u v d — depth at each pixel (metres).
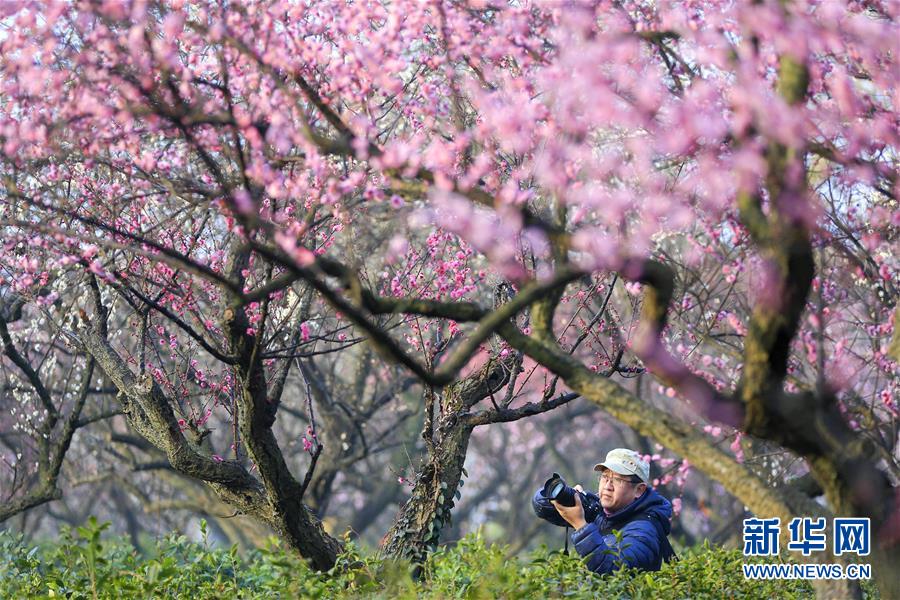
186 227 12.96
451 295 12.58
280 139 9.16
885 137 9.79
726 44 8.52
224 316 10.98
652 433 8.20
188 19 9.98
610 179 9.80
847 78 9.66
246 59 9.55
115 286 11.63
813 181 11.37
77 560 13.65
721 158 9.07
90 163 10.04
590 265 8.21
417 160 8.67
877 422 12.07
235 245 11.05
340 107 10.37
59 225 11.68
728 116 9.38
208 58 10.36
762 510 8.12
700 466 8.19
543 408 13.51
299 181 9.68
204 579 13.23
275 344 13.53
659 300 8.62
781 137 7.61
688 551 15.86
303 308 13.45
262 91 9.40
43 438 17.58
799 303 7.83
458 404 13.98
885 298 12.73
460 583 10.64
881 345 12.40
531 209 10.29
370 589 10.73
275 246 9.88
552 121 8.83
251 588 13.26
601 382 8.40
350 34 10.19
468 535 11.45
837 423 8.49
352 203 10.15
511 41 9.68
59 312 15.76
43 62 9.47
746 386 8.18
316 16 10.49
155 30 9.93
